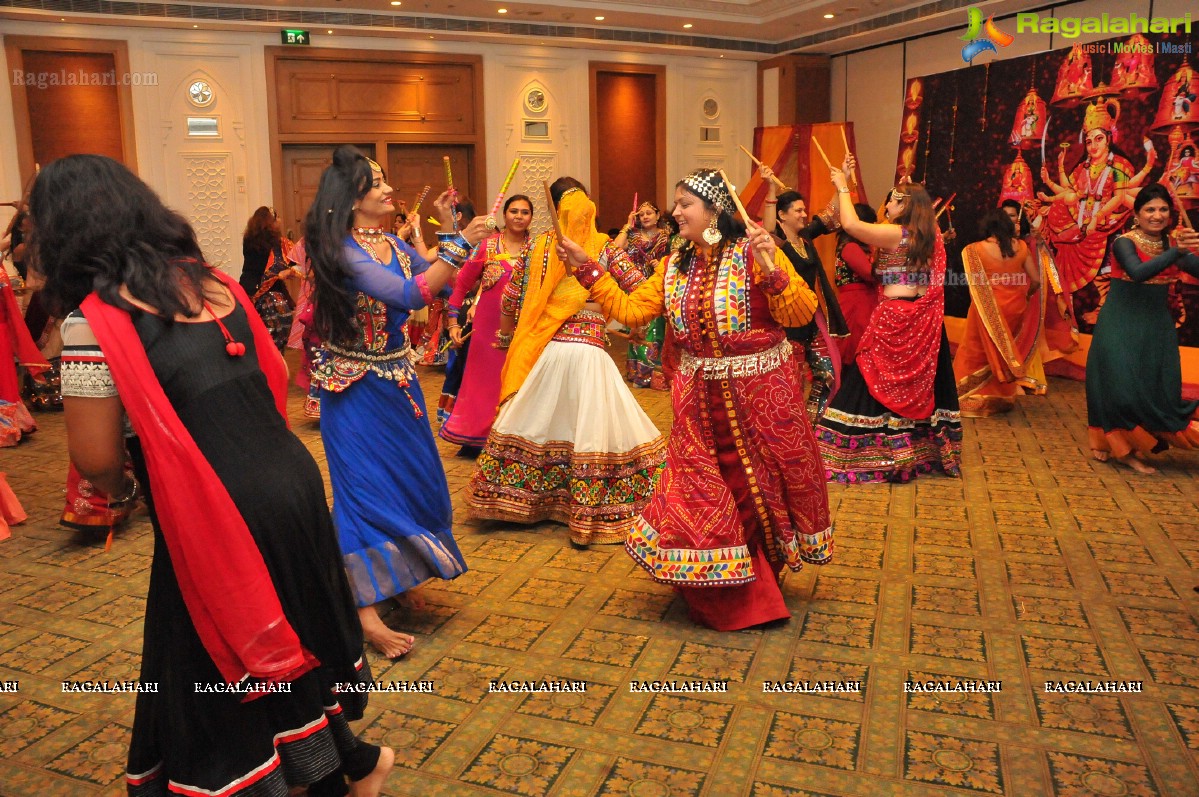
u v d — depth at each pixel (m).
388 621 3.12
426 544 2.89
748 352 2.90
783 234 5.25
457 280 4.87
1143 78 7.06
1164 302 4.82
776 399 2.90
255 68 10.26
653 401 7.03
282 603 1.76
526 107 11.41
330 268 2.69
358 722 2.47
